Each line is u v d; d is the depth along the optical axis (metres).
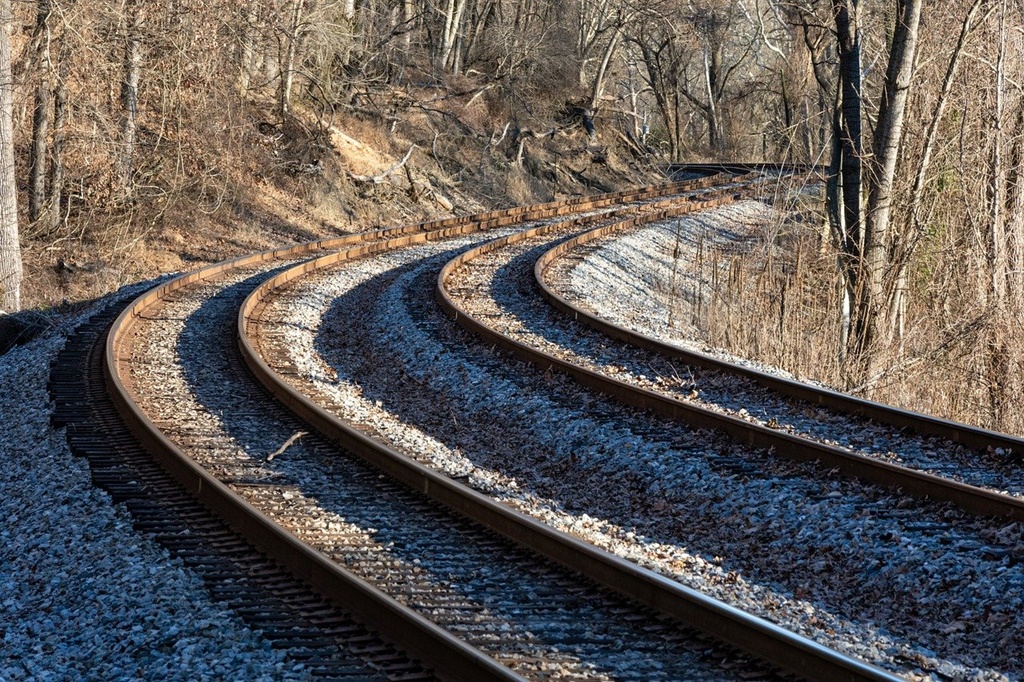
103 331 42.88
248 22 79.25
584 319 43.25
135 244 68.62
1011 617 18.83
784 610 19.30
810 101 118.56
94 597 19.08
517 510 23.98
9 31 58.94
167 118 74.75
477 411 33.19
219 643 16.52
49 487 25.77
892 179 52.00
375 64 114.19
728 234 79.19
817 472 25.08
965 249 57.50
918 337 50.50
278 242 76.38
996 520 21.61
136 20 69.62
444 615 17.66
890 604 20.08
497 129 119.62
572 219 81.31
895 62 51.06
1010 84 57.75
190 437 28.48
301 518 22.50
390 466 25.58
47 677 16.08
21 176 70.81
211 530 21.70
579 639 16.91
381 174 93.12
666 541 23.33
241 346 39.00
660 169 139.75
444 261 62.53
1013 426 47.38
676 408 29.59
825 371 45.28
